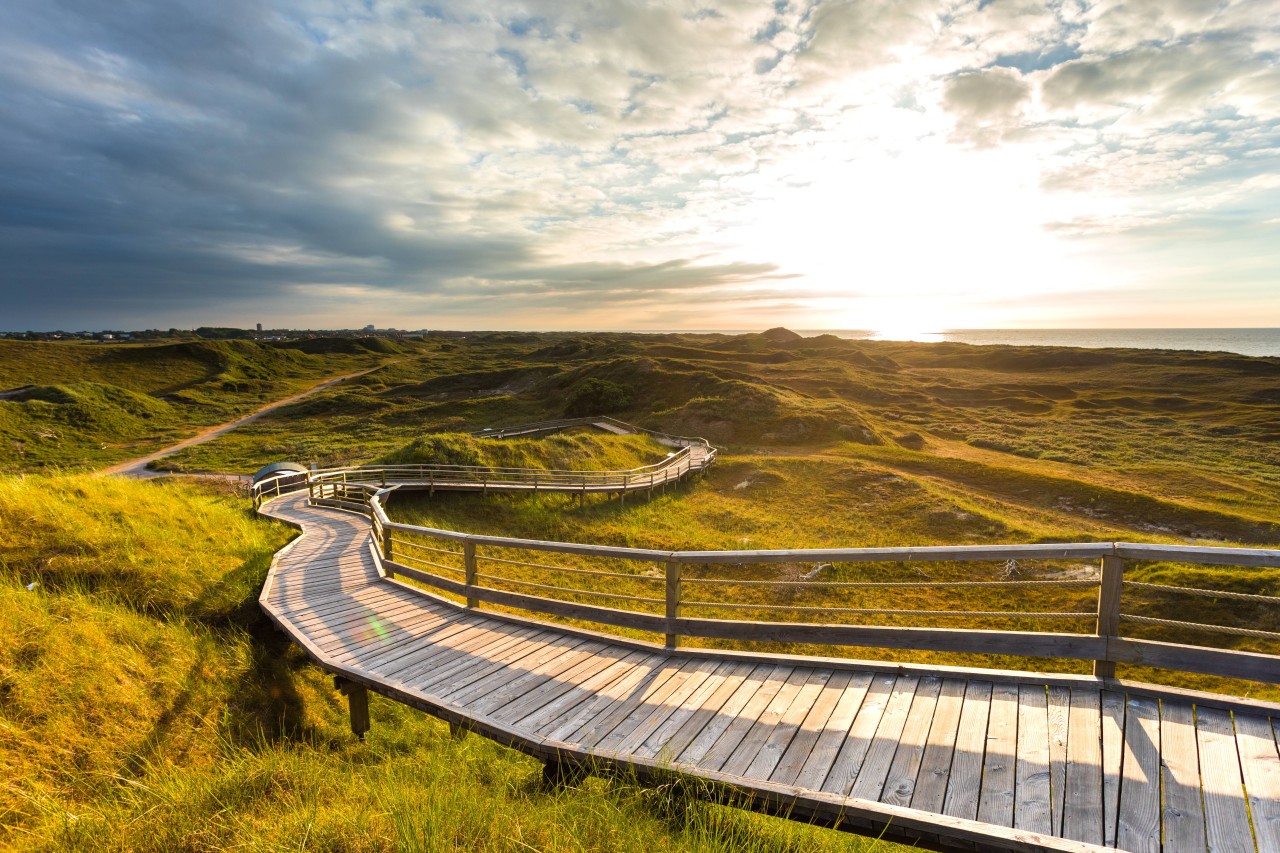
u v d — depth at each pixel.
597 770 3.68
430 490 22.89
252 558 9.80
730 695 4.33
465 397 75.19
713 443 42.91
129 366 85.06
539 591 14.06
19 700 4.49
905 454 34.59
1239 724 3.22
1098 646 3.68
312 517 16.61
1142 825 2.65
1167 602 12.71
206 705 5.53
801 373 72.69
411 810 3.11
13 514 7.97
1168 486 30.27
